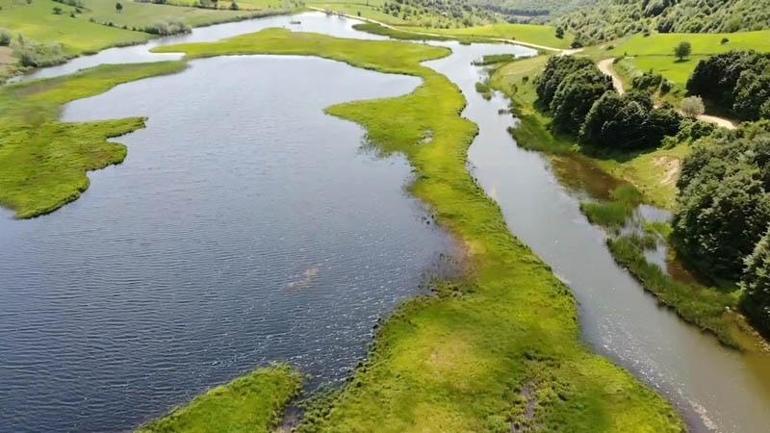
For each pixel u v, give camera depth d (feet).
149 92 376.68
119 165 266.77
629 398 132.67
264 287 177.17
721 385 138.21
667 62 330.75
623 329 157.69
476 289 172.96
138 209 227.40
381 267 185.78
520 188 241.96
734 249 171.42
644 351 149.69
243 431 125.80
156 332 159.02
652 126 260.83
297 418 130.21
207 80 404.57
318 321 161.79
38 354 152.66
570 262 189.16
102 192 241.55
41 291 178.40
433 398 133.08
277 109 339.36
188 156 274.36
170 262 191.42
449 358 145.38
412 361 144.46
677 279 177.99
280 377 140.26
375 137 291.58
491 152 279.49
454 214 215.31
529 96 361.30
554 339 151.84
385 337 153.48
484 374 140.05
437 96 355.77
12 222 219.20
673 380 140.05
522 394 135.13
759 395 135.13
